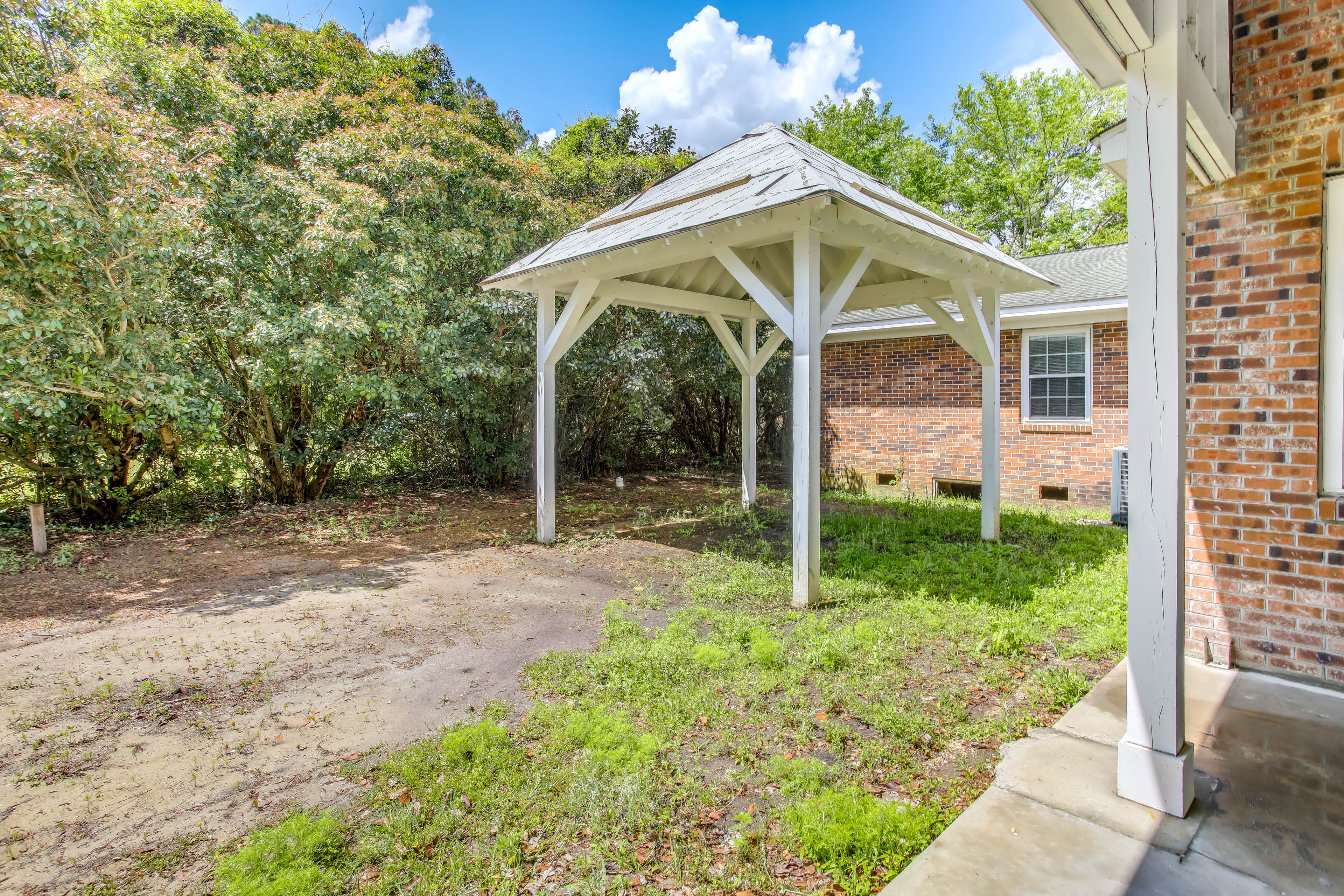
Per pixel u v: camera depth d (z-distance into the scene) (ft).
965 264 20.39
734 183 18.70
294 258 25.43
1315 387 10.66
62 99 22.82
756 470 34.06
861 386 38.73
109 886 6.73
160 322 23.62
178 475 28.45
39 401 18.99
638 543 24.02
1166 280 7.01
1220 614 11.73
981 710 10.44
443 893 6.57
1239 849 6.84
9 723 10.35
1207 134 9.07
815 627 14.10
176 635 14.42
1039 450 32.12
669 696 10.79
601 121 53.16
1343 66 10.16
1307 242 10.59
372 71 34.19
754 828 7.48
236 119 26.78
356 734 9.90
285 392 29.58
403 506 31.68
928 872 6.60
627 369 34.24
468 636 14.19
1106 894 6.26
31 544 23.00
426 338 27.30
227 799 8.27
